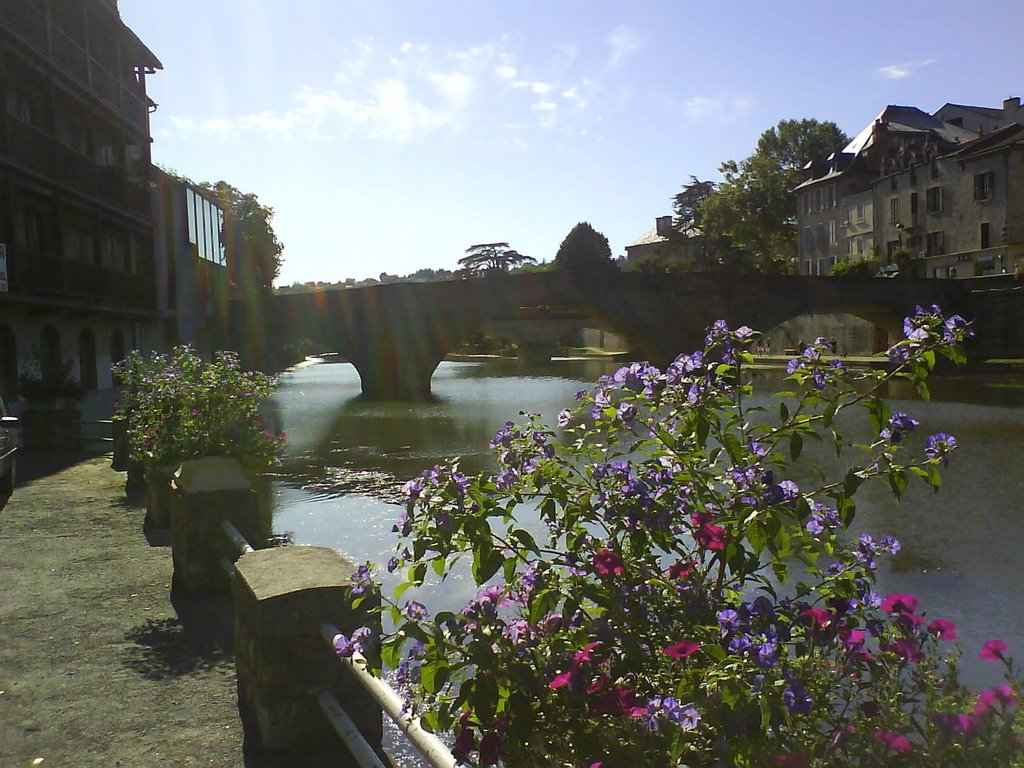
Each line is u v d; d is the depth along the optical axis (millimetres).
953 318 2549
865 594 2592
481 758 2062
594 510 2723
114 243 29922
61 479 12000
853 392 2652
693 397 2646
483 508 2537
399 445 19391
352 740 3133
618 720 2045
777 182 85812
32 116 24641
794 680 1931
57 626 5273
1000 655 2182
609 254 114000
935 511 11289
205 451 8180
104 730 3789
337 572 3701
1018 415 24016
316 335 40875
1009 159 54938
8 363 21750
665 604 2447
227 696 4133
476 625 2299
